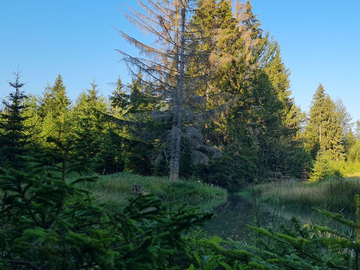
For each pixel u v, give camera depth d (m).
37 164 1.29
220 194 15.76
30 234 1.04
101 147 19.00
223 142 22.98
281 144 24.11
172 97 15.77
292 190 10.95
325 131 42.62
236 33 22.81
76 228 1.38
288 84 32.41
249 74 24.20
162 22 15.45
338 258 1.58
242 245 2.12
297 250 1.77
